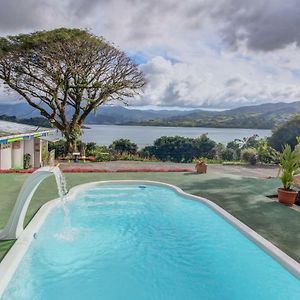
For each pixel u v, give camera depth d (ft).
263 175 56.13
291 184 35.32
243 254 23.29
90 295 18.56
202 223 30.27
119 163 70.85
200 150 88.74
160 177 49.65
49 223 28.86
